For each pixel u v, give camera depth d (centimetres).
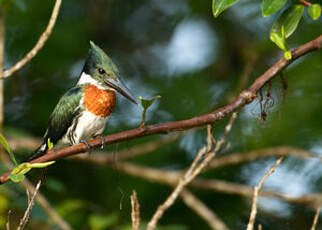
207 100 1176
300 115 1077
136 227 600
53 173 1175
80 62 1234
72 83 1220
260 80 600
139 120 1166
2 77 695
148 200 1119
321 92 1093
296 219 1102
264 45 1203
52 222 969
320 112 1075
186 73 1231
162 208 646
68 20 1259
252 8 1254
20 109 1205
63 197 1164
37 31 1204
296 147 1077
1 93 968
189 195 1021
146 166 1172
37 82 1226
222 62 1256
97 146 611
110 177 1160
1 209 946
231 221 1100
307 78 1104
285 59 600
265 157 1138
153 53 1335
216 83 1234
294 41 1157
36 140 1088
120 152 1109
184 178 646
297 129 1082
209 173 1139
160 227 921
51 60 1201
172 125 587
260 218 1098
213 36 1285
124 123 1160
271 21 1252
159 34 1354
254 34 1274
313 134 1078
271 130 1087
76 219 1078
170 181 1083
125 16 1360
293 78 1112
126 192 1124
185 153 1166
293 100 1090
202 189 1138
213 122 586
